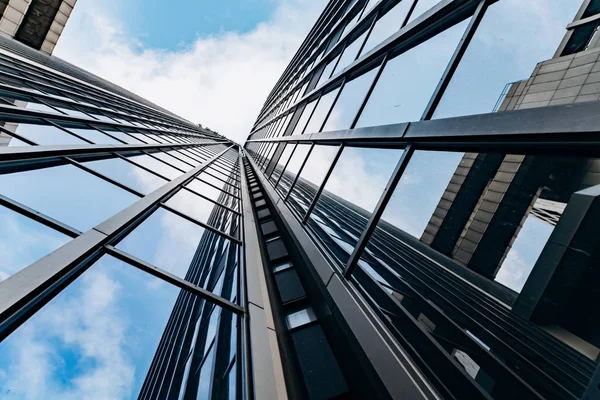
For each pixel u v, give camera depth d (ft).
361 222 23.24
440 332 15.08
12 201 14.55
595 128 8.73
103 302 13.51
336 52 62.69
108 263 15.14
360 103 32.19
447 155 17.37
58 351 10.57
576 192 10.79
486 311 14.08
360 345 14.16
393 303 17.11
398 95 24.54
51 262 12.39
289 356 17.48
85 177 22.58
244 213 42.27
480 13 17.98
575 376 9.33
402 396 11.04
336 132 34.63
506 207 14.66
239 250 28.78
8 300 9.89
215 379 14.21
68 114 38.73
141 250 18.21
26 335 9.90
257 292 21.67
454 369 12.51
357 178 25.68
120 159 31.73
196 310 21.04
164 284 16.88
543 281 11.44
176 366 16.25
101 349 12.08
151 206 24.47
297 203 36.63
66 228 15.23
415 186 18.44
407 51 26.91
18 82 42.06
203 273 27.96
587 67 12.85
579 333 9.82
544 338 10.80
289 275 26.11
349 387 14.46
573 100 12.57
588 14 13.92
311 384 15.17
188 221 27.12
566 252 10.66
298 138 54.44
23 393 8.99
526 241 12.94
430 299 16.84
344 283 17.99
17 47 83.10
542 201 12.71
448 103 17.44
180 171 43.65
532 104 13.48
